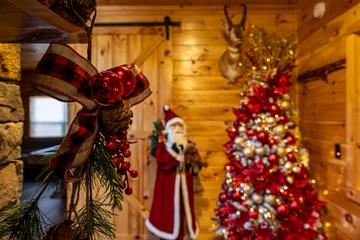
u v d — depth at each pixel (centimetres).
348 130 203
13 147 99
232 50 292
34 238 67
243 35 295
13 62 98
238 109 254
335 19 228
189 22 309
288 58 249
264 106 234
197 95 308
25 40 78
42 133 702
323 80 250
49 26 66
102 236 70
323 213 250
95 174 67
